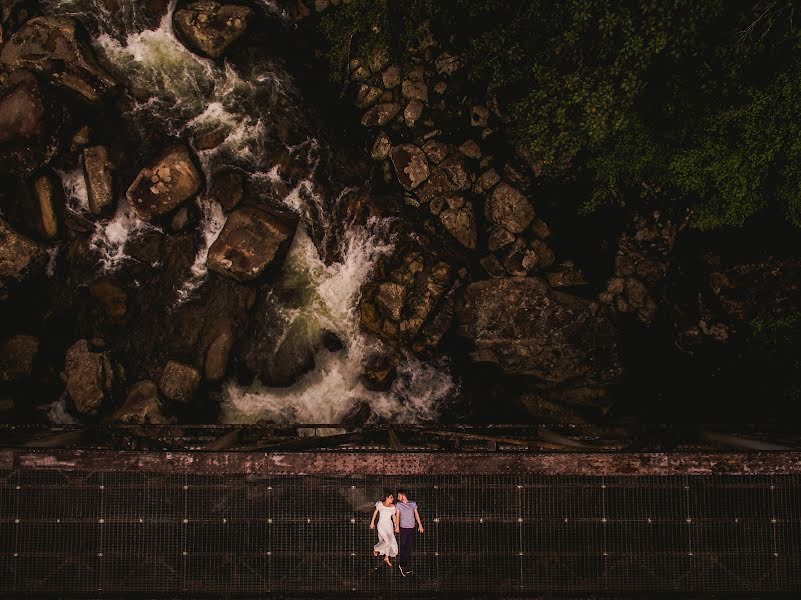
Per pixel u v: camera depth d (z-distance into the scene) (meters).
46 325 13.66
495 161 13.74
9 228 13.09
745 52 10.42
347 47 13.69
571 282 13.69
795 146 10.77
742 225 12.37
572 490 8.20
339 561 8.20
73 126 13.32
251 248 13.33
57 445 9.75
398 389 14.02
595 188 13.18
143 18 13.60
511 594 8.16
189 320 13.80
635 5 10.20
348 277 14.02
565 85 11.02
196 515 8.22
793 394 12.75
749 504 8.09
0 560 8.16
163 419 13.24
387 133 14.01
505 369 13.85
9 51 12.97
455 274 13.89
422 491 8.25
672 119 11.60
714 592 8.07
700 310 13.20
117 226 13.73
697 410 13.66
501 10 12.55
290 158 13.97
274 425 11.97
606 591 8.13
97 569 8.18
